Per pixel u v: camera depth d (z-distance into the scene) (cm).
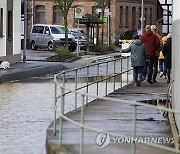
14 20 4322
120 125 1641
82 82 3159
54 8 7925
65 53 4841
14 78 3362
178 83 1554
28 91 2741
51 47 6350
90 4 7875
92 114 1848
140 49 2819
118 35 7931
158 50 2945
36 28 6500
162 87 2795
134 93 2519
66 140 1388
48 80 3394
